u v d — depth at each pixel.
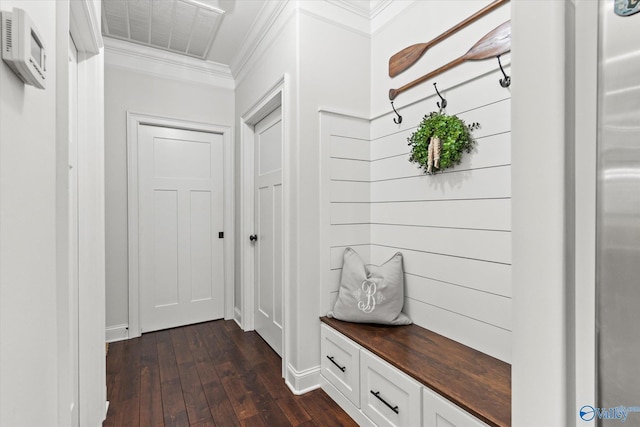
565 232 0.57
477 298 1.46
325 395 1.82
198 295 3.00
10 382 0.55
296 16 1.85
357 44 2.08
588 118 0.55
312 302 1.90
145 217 2.75
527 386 0.62
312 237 1.90
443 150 1.51
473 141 1.47
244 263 2.82
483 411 1.01
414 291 1.80
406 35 1.86
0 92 0.52
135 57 2.69
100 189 1.50
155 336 2.66
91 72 1.49
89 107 1.49
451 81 1.57
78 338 1.43
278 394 1.82
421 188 1.75
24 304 0.62
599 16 0.53
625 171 0.50
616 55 0.51
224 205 3.11
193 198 2.97
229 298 3.10
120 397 1.77
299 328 1.85
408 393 1.28
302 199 1.87
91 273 1.47
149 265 2.76
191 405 1.70
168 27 2.43
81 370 1.44
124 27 2.43
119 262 2.61
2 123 0.52
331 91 1.97
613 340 0.52
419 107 1.77
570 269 0.58
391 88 1.97
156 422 1.57
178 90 2.88
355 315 1.78
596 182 0.54
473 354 1.42
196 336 2.66
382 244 2.04
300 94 1.86
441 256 1.63
